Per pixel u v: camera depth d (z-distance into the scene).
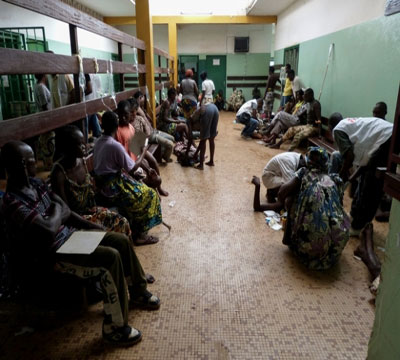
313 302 2.24
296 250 2.67
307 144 6.64
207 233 3.19
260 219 3.50
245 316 2.10
